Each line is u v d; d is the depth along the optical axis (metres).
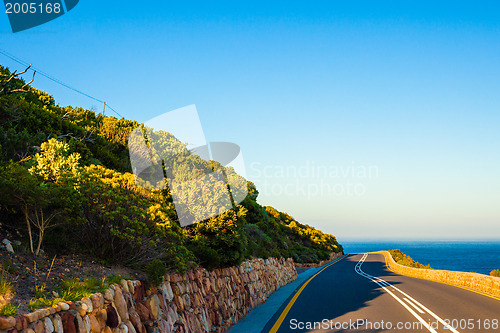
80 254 8.16
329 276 30.95
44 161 8.79
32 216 7.75
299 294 18.17
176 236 9.42
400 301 14.39
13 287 5.42
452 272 23.00
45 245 7.91
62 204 7.75
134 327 6.75
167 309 8.40
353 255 96.44
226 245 14.22
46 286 5.98
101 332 5.69
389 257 62.62
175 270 9.77
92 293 5.90
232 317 13.50
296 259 47.00
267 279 22.17
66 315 5.00
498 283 16.23
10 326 4.02
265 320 12.89
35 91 24.64
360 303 14.20
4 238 7.22
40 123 17.97
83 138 19.84
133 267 8.70
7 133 13.35
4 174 7.29
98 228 8.33
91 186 8.11
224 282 13.85
